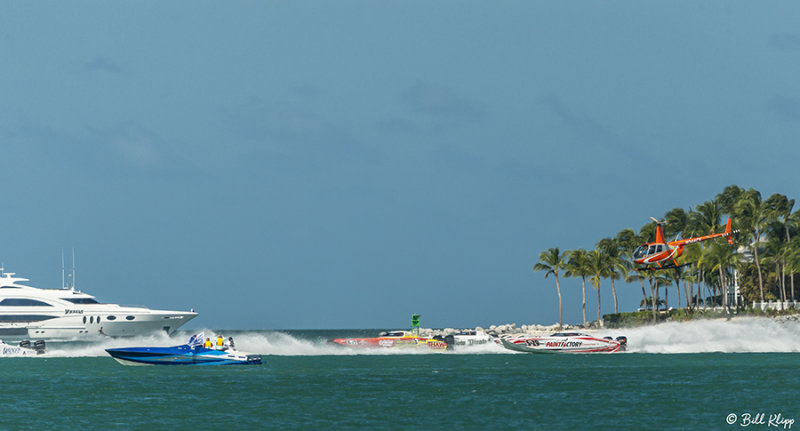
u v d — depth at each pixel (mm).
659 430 184625
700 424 191125
